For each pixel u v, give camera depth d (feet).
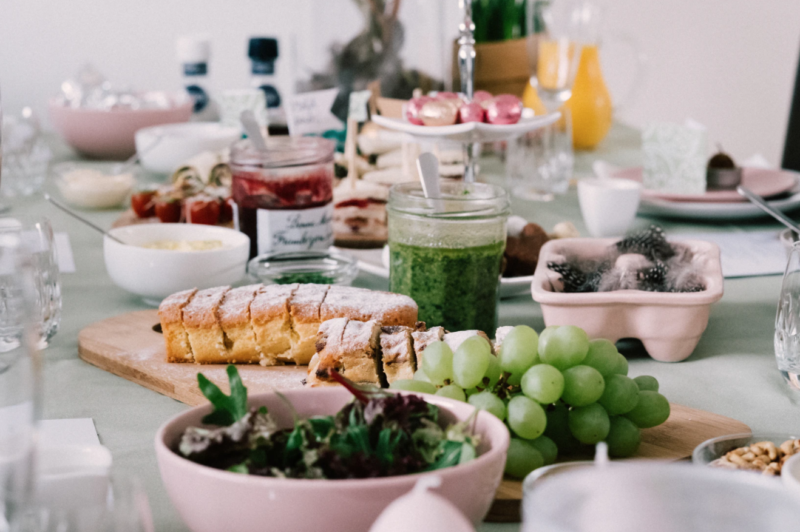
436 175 2.95
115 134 6.39
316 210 3.83
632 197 4.57
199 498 1.51
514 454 1.91
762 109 9.95
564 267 3.01
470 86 4.05
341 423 1.64
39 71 8.57
